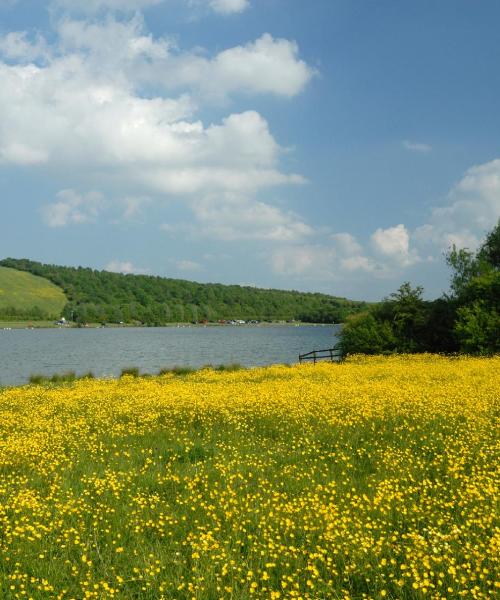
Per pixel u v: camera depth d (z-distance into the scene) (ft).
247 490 31.24
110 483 31.83
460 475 31.32
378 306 139.85
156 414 53.83
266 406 54.65
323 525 25.68
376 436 43.24
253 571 22.18
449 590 19.35
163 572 22.56
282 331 612.70
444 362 101.96
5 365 194.90
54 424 50.70
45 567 22.91
